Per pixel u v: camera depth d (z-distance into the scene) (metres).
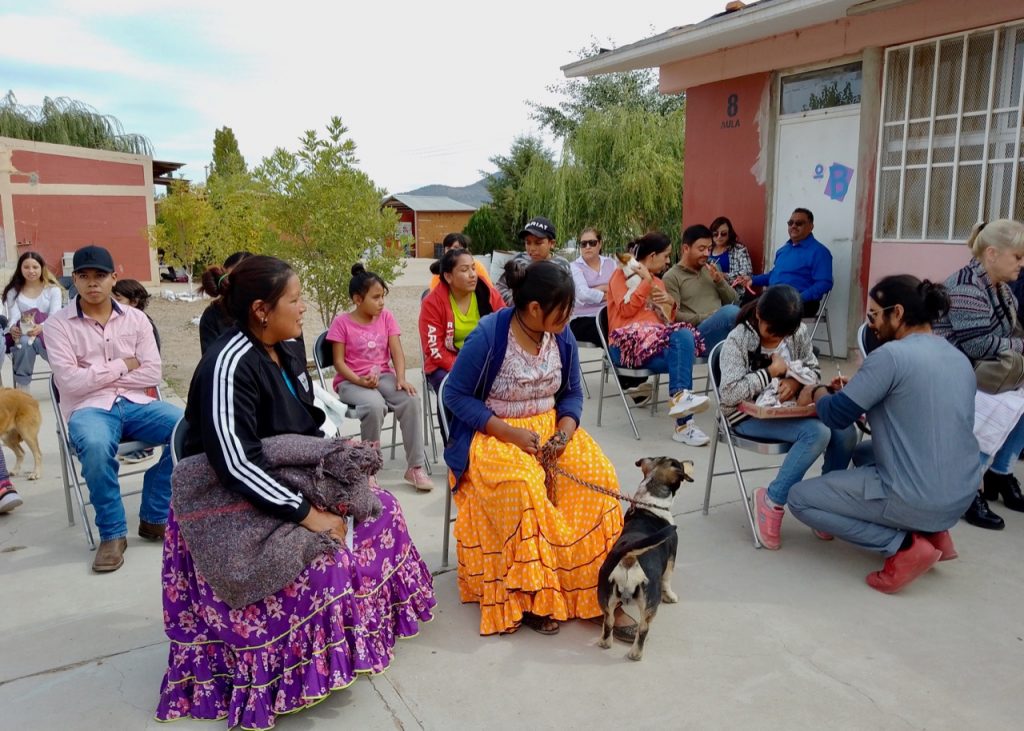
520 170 29.28
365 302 4.87
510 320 3.27
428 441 5.86
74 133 26.22
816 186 8.02
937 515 3.30
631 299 5.72
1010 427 3.88
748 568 3.68
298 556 2.53
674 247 16.55
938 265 6.89
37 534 4.26
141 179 23.25
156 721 2.65
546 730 2.56
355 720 2.63
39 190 21.48
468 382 3.28
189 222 19.08
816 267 7.42
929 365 3.29
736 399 3.95
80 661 3.02
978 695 2.71
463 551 3.31
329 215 8.44
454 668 2.91
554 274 3.09
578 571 3.20
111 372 3.99
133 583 3.67
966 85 6.55
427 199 52.94
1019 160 6.25
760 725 2.57
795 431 3.80
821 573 3.62
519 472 3.09
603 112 17.97
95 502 3.79
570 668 2.90
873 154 7.32
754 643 3.04
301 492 2.65
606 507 3.21
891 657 2.94
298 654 2.59
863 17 7.16
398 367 4.88
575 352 3.49
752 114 8.59
